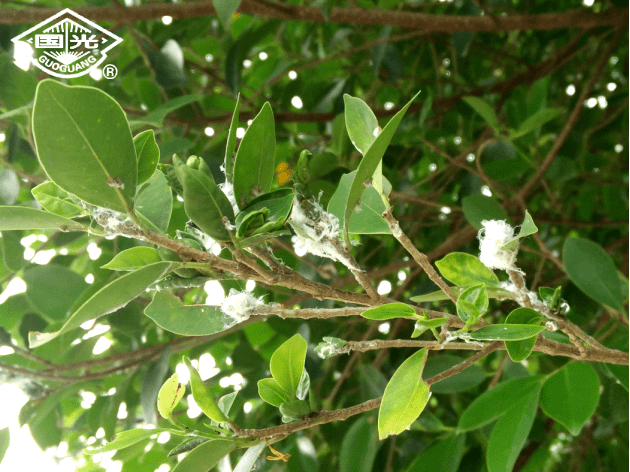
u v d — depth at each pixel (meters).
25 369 0.57
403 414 0.31
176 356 0.82
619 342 0.44
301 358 0.34
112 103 0.26
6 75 0.65
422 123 0.78
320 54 0.99
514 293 0.33
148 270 0.27
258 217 0.29
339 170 0.81
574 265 0.49
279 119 0.82
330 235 0.31
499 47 1.13
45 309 0.66
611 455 0.92
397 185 0.87
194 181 0.28
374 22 0.74
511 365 0.60
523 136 0.78
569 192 1.04
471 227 0.75
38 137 0.26
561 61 0.94
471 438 0.66
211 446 0.32
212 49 1.00
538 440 0.71
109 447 0.32
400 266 0.75
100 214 0.28
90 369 0.74
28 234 0.76
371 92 0.99
